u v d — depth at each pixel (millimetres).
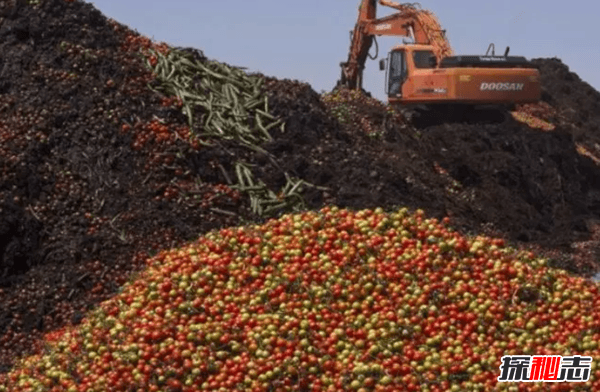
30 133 20125
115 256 17516
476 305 13109
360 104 33062
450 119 39625
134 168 19844
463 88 37812
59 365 12367
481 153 32906
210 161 20391
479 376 11789
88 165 19688
